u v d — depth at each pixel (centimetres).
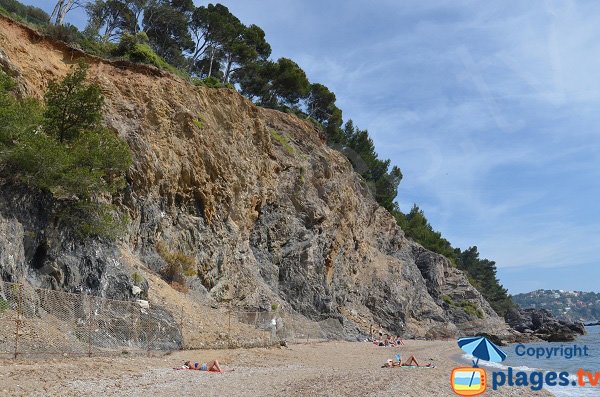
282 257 4700
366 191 7531
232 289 3816
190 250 3553
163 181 3444
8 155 2136
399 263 7244
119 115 3375
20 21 3594
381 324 6116
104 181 2680
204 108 4047
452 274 9512
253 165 4456
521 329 9106
